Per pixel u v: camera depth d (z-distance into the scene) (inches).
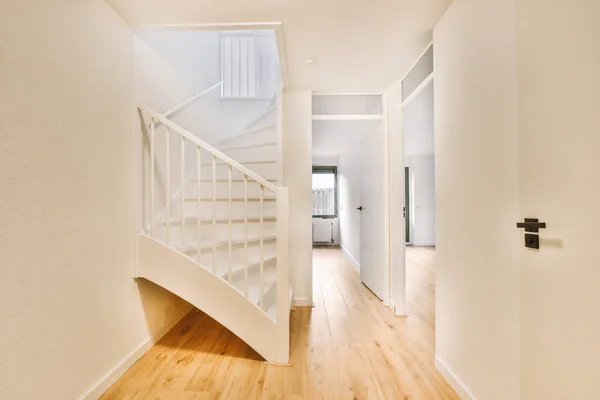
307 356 83.4
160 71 98.3
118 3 69.4
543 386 42.2
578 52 36.8
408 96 110.3
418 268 193.9
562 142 39.3
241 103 171.5
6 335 45.5
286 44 88.1
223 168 132.3
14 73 46.6
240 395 66.1
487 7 56.4
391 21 76.9
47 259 52.6
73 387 58.2
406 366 78.3
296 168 128.1
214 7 71.0
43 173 51.8
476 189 60.4
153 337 89.8
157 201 95.0
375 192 138.8
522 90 46.1
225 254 103.8
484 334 57.6
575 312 37.4
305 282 126.6
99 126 66.6
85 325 61.6
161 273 79.5
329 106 133.3
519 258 47.2
